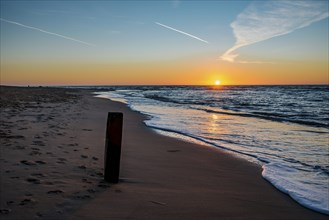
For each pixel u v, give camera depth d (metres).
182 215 3.82
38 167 5.27
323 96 55.19
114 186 4.68
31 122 11.24
